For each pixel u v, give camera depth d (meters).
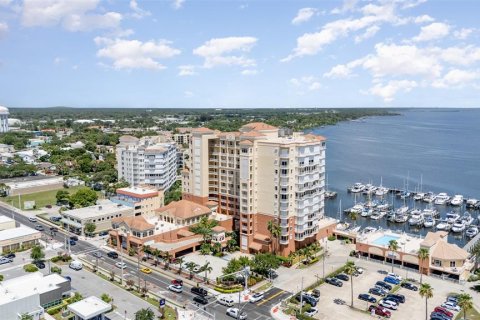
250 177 172.25
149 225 174.50
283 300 132.25
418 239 177.38
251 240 176.12
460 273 146.62
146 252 167.88
